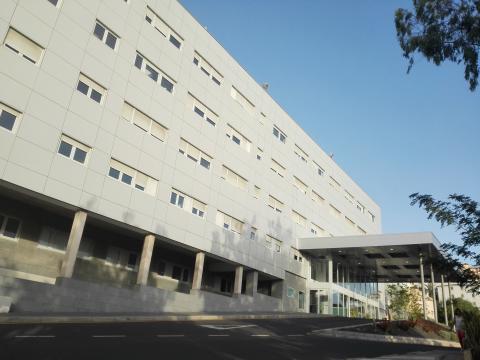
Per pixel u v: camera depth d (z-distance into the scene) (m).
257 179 32.78
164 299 21.77
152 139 23.41
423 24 11.37
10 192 17.72
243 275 33.28
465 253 9.50
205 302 24.81
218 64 30.17
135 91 22.72
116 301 18.95
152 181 23.16
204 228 26.38
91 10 20.86
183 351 9.53
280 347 11.91
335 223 45.16
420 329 23.89
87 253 21.92
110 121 20.98
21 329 10.83
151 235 22.50
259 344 12.12
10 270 18.23
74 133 19.05
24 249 18.97
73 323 13.39
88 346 9.09
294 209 37.50
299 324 21.16
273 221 34.06
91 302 17.78
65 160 18.56
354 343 15.45
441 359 11.34
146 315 17.53
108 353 8.47
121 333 11.80
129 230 22.45
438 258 9.95
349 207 49.47
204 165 27.48
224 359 9.01
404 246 31.92
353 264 41.06
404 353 13.19
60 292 16.58
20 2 17.69
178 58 26.30
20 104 17.08
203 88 28.17
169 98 25.05
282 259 34.41
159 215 23.05
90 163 19.62
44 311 15.68
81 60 19.92
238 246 29.31
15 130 16.89
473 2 10.79
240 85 32.44
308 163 41.38
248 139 32.59
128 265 24.08
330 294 36.34
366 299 44.53
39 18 18.33
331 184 45.72
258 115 34.28
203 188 26.80
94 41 20.75
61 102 18.69
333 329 19.55
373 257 37.34
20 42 17.55
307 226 39.31
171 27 26.19
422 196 9.82
